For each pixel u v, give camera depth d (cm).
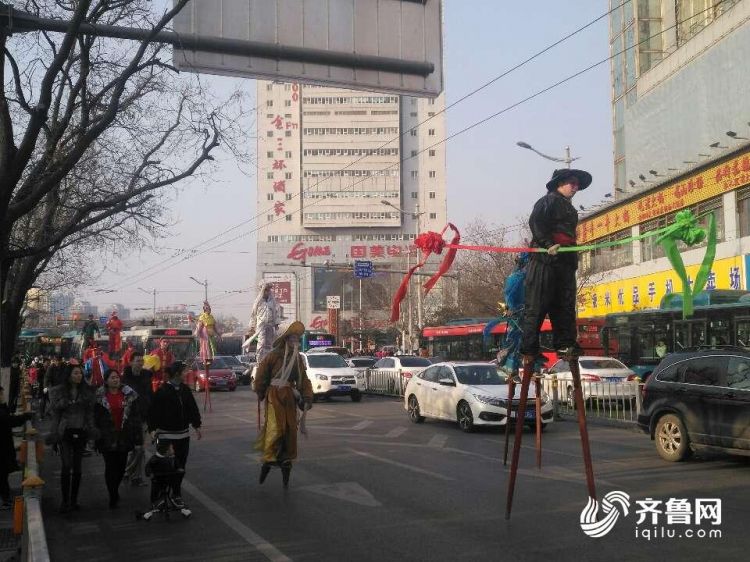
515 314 859
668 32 3578
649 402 1232
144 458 1136
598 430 1673
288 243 10638
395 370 2884
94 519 870
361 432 1659
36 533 528
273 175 10988
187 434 877
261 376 992
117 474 941
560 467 1134
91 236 2108
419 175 11056
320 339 4981
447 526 766
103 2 1342
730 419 1095
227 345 7412
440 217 10938
